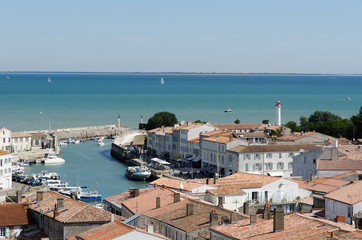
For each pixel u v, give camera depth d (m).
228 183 153.12
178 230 100.38
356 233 78.31
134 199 128.25
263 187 152.12
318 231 79.88
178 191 139.25
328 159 192.62
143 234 85.56
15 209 109.75
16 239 104.38
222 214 102.56
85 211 102.38
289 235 79.06
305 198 149.00
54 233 101.56
